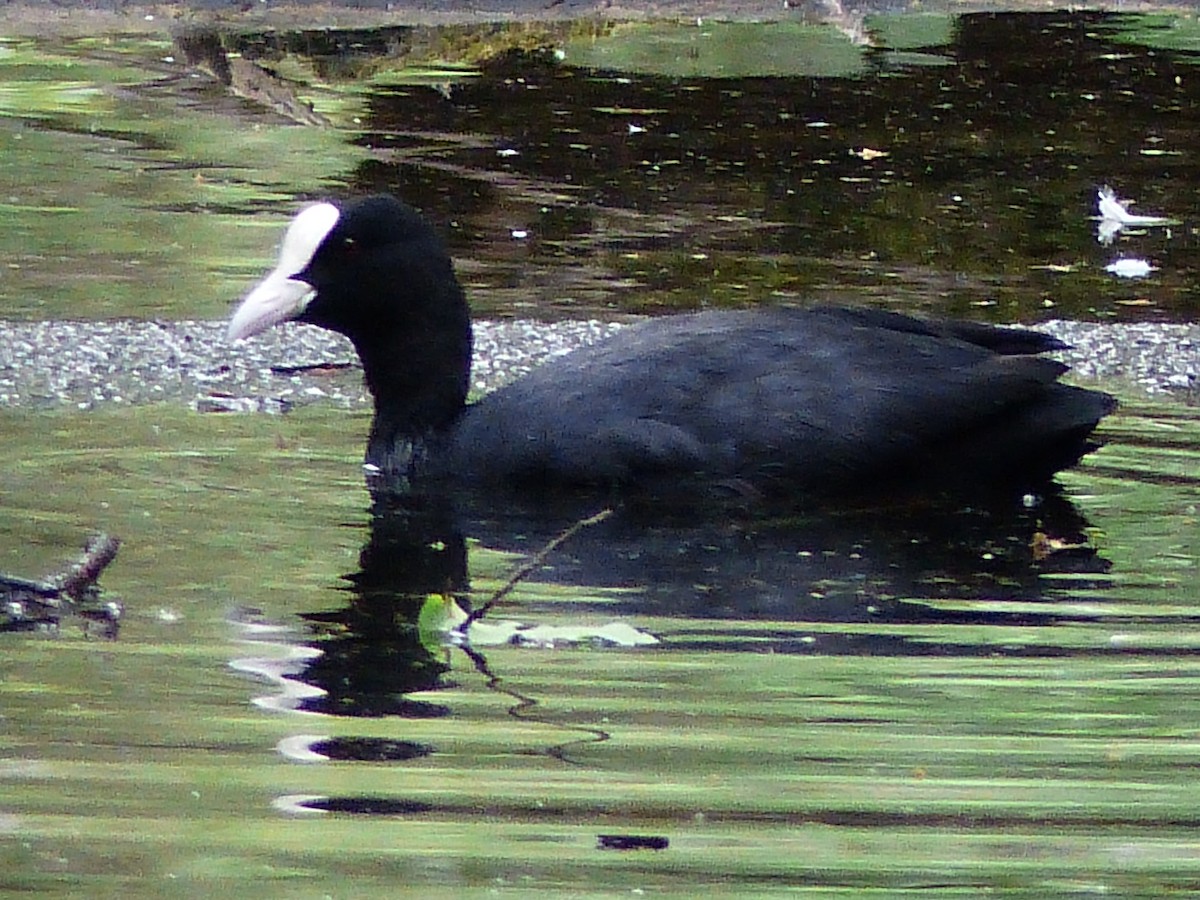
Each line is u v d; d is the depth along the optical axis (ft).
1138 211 60.64
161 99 71.05
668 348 37.58
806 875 22.71
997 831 24.03
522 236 56.49
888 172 64.13
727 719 27.14
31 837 23.40
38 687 27.63
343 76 74.95
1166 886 22.81
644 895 22.33
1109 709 27.58
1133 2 88.79
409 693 27.78
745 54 79.15
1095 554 34.12
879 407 36.60
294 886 22.33
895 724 26.99
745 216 59.00
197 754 25.68
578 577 32.76
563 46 80.18
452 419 38.81
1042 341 39.81
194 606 30.89
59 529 34.24
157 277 52.29
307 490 37.04
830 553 34.12
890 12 86.22
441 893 22.24
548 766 25.48
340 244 38.86
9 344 46.09
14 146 64.59
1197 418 42.60
